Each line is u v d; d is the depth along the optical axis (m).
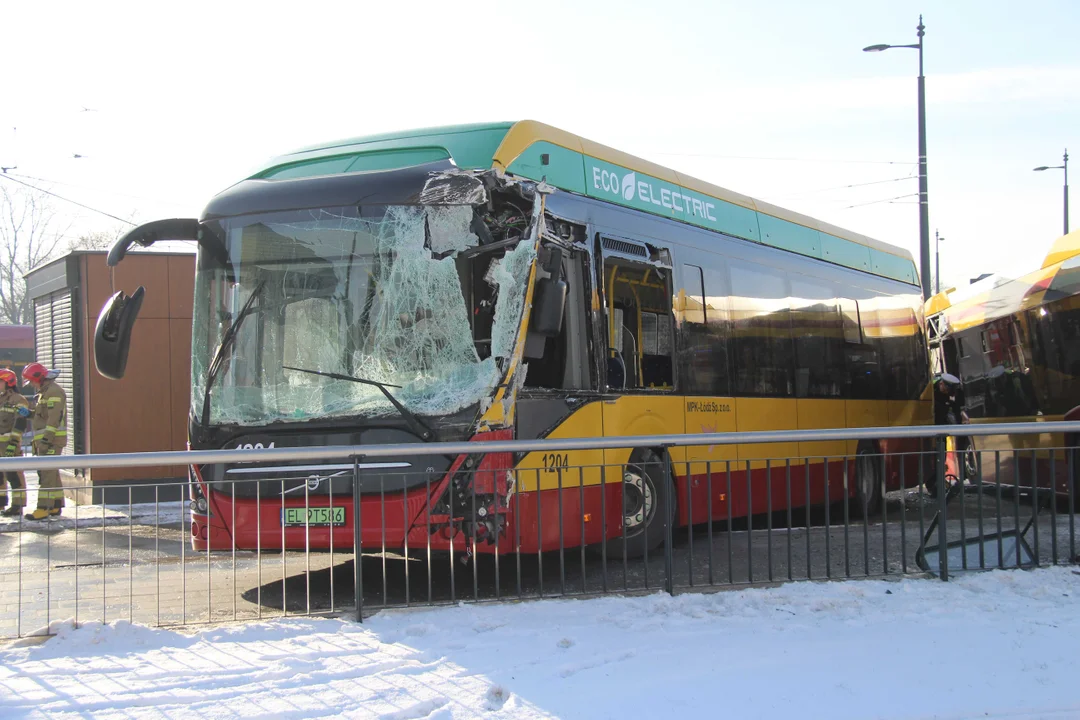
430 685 4.83
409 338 6.89
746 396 9.88
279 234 7.25
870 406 12.67
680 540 9.21
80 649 5.40
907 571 7.23
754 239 10.59
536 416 7.13
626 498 7.82
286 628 5.78
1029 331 13.10
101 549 7.16
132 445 13.59
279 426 6.96
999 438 8.49
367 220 7.06
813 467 7.85
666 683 4.91
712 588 6.80
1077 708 4.72
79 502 6.72
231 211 7.43
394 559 8.70
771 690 4.84
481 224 6.95
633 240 8.49
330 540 6.62
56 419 12.41
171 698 4.63
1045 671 5.15
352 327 6.98
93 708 4.53
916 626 5.89
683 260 9.20
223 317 7.29
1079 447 7.48
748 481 6.93
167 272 13.84
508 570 7.85
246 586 7.69
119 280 13.68
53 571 7.12
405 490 6.52
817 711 4.61
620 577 7.57
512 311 6.93
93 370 13.49
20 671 5.02
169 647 5.45
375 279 6.99
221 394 7.18
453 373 6.82
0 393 12.94
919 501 7.27
